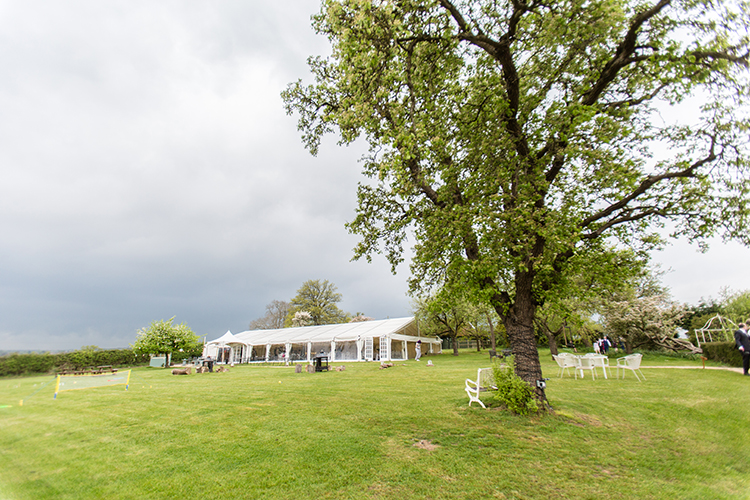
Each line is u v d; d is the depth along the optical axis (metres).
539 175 7.47
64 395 12.17
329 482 4.44
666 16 6.57
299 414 8.02
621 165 6.84
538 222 6.84
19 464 5.25
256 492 4.20
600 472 4.71
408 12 6.74
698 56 6.29
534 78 8.24
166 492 4.23
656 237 8.16
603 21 6.37
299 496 4.09
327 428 6.77
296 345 37.94
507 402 7.39
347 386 12.70
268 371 22.47
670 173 7.18
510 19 6.73
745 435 6.07
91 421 7.93
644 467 4.87
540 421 6.77
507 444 5.68
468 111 8.12
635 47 6.93
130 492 4.25
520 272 7.86
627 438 5.98
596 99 7.50
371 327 35.16
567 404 8.12
